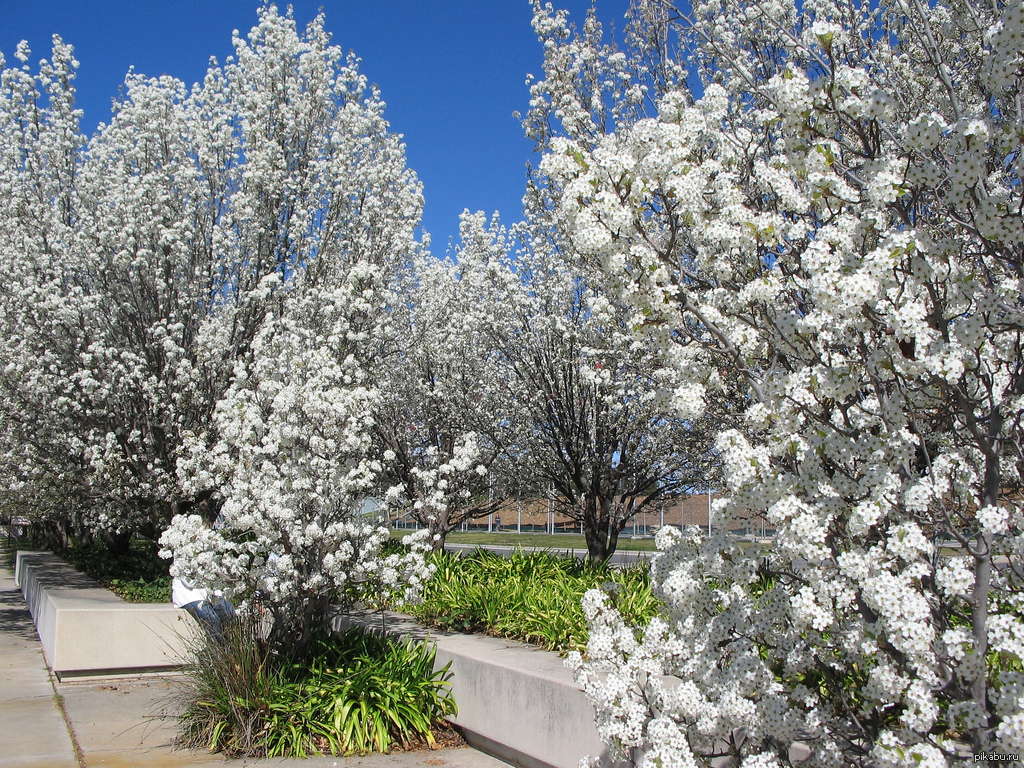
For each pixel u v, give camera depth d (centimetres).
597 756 435
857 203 272
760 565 273
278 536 582
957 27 440
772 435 264
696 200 289
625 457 863
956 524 268
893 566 242
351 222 998
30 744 570
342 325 768
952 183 233
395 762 539
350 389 721
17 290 912
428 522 1030
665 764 270
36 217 974
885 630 229
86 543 1872
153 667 800
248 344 934
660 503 962
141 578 1082
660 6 593
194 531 574
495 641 652
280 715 566
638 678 321
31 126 1003
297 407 625
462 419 1033
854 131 279
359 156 1047
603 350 727
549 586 740
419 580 635
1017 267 244
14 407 944
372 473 635
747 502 255
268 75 982
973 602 222
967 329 233
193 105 1056
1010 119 313
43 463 956
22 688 750
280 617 616
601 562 866
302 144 1013
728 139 362
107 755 546
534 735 494
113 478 938
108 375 926
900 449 245
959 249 241
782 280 307
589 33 687
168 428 927
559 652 576
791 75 263
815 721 260
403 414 1109
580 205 284
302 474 609
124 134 1002
